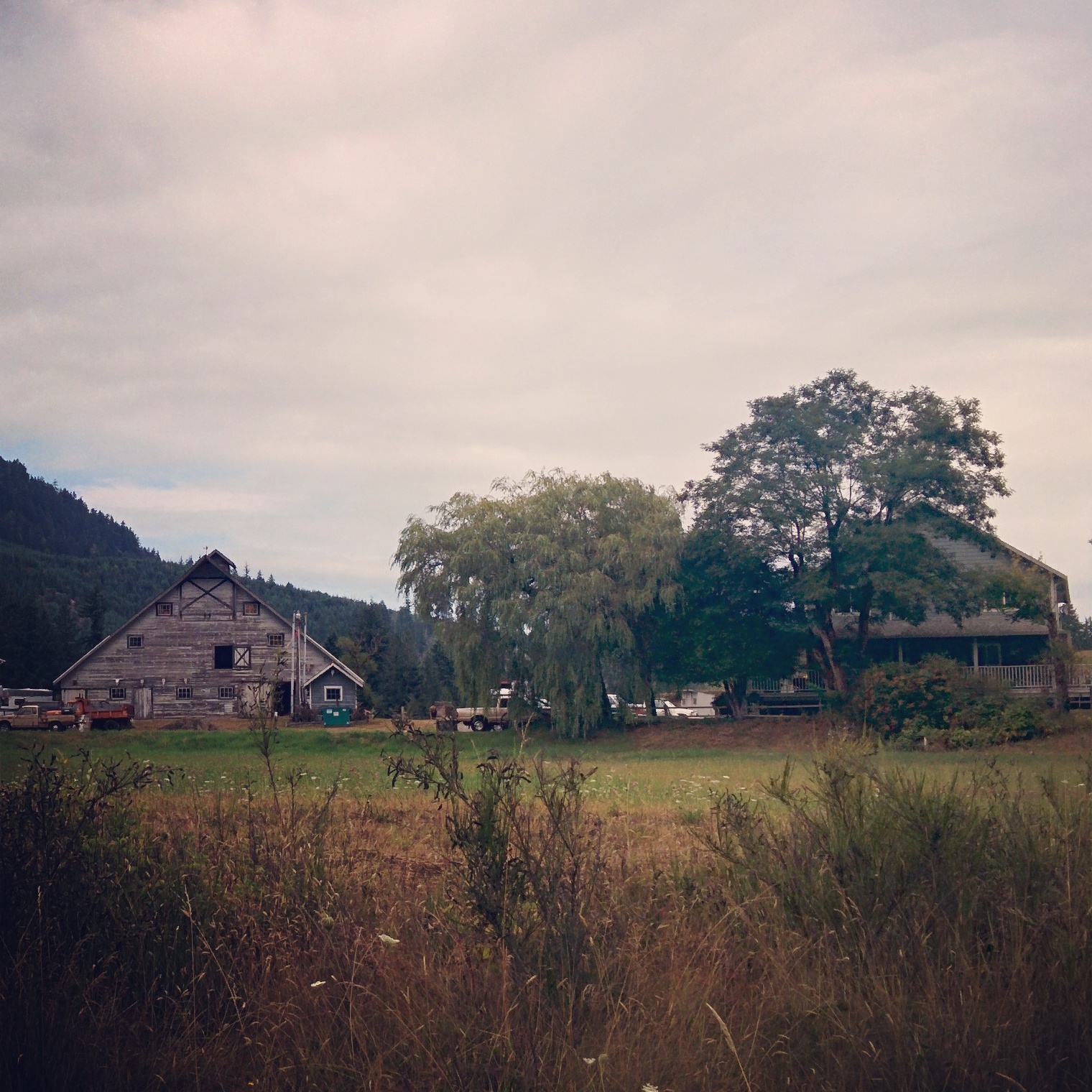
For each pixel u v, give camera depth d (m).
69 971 4.49
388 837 8.68
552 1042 4.06
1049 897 5.35
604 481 43.44
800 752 32.91
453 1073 3.89
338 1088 3.92
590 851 5.56
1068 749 28.39
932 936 5.04
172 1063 4.08
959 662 41.25
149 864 5.52
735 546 39.84
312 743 38.22
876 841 5.71
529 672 42.38
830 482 38.16
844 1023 4.30
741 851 6.22
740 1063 3.89
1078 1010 4.43
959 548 46.75
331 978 4.51
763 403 40.25
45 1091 3.92
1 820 5.05
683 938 5.00
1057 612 43.78
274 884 5.48
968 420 38.31
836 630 44.97
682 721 42.50
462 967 4.60
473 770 14.99
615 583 41.38
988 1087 4.02
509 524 42.75
